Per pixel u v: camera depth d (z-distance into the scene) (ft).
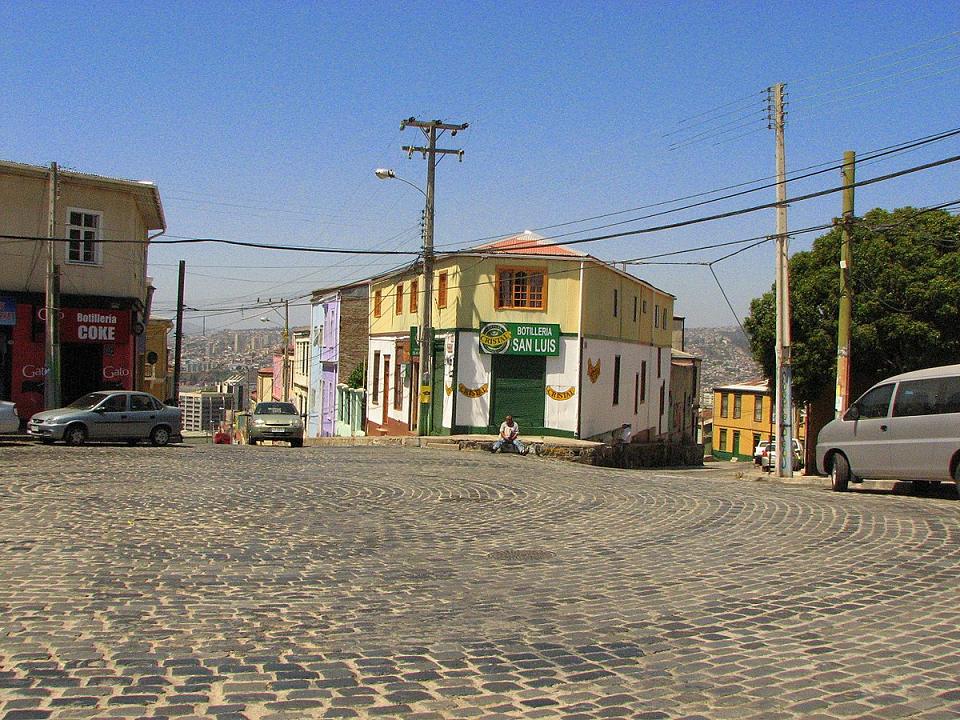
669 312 161.58
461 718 15.79
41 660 18.76
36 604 23.70
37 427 81.61
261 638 20.88
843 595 25.39
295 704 16.33
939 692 17.15
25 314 94.84
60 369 94.53
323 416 186.60
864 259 89.04
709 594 25.72
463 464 74.64
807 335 94.07
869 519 39.65
